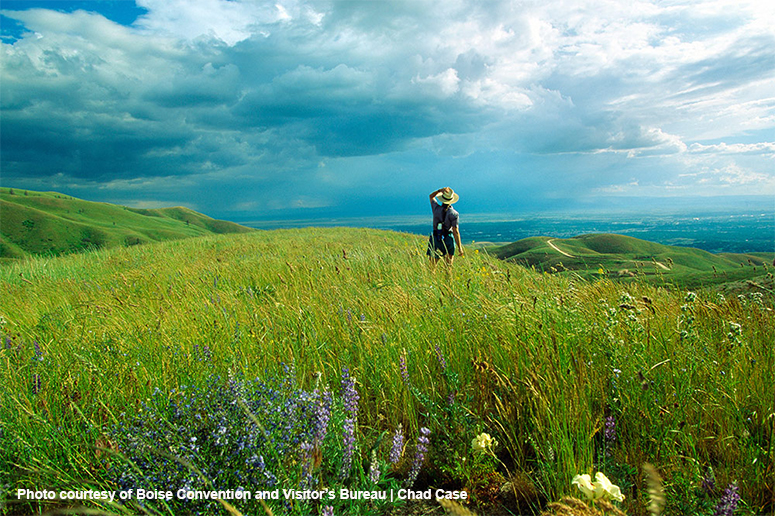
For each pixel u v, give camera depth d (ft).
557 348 10.16
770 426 8.18
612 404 8.83
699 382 9.43
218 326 14.62
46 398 9.90
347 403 8.84
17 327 17.28
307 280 23.62
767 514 6.82
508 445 9.05
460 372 11.15
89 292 26.89
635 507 6.99
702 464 7.64
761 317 12.76
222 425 7.13
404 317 14.07
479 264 23.59
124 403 9.86
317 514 7.38
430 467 8.70
